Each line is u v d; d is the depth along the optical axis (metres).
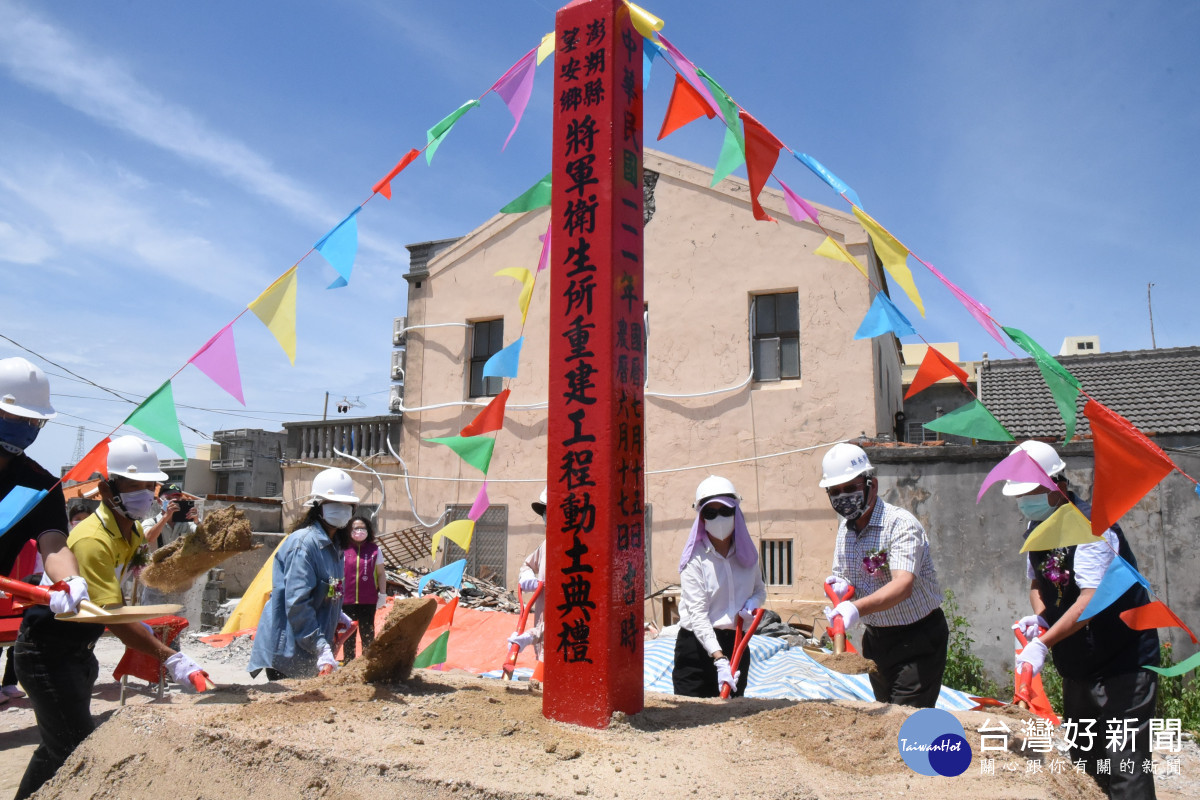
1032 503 3.71
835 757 2.66
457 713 3.05
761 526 11.11
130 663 3.37
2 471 3.30
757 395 11.41
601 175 3.22
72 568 3.12
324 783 2.44
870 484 4.01
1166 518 8.74
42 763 3.17
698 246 12.01
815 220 3.61
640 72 3.45
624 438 3.16
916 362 23.22
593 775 2.39
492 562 12.58
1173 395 10.76
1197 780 5.51
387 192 3.64
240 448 24.44
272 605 4.44
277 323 3.34
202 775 2.64
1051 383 2.69
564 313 3.24
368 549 6.79
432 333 13.74
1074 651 3.37
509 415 12.84
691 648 4.61
